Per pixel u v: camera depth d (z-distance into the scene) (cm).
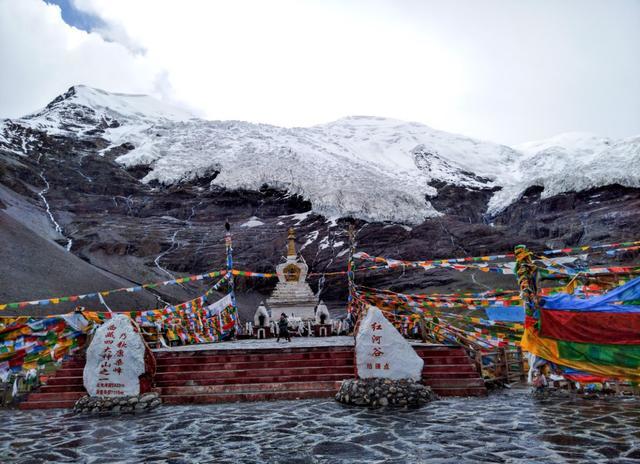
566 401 1180
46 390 1375
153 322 1880
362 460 735
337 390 1335
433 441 831
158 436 935
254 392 1348
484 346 1527
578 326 1290
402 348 1245
